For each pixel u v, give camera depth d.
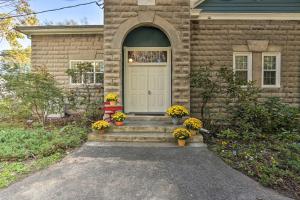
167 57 9.10
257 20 9.48
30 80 8.70
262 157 5.64
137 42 9.06
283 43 9.50
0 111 9.53
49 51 11.15
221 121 8.67
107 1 8.29
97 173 4.72
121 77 8.48
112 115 7.79
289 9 9.50
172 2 8.29
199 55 9.52
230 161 5.40
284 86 9.55
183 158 5.54
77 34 11.07
